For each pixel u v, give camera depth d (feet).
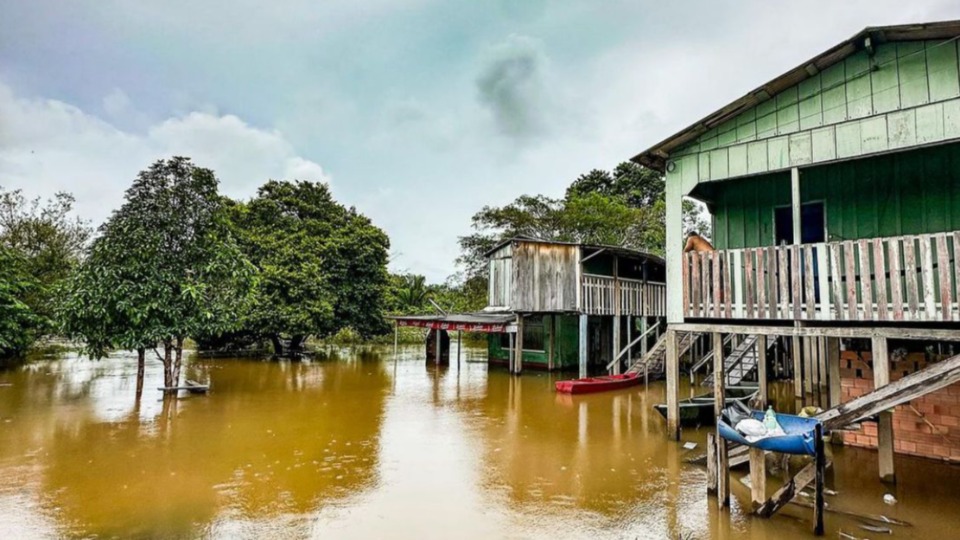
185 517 18.45
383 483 22.24
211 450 27.35
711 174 27.12
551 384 52.60
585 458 26.07
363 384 51.90
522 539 16.67
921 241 20.08
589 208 92.89
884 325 22.29
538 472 23.77
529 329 66.33
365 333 81.35
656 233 87.97
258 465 24.73
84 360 70.59
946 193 24.58
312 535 17.02
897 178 25.95
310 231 77.00
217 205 45.85
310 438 30.07
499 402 42.24
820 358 39.65
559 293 57.41
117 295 39.47
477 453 27.02
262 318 69.05
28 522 17.93
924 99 21.26
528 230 95.86
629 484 22.04
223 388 48.67
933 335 19.35
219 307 43.91
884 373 20.47
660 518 18.26
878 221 26.35
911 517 17.97
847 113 23.09
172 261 42.32
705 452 26.94
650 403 41.86
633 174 114.52
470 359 79.10
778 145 24.91
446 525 17.84
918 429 24.62
